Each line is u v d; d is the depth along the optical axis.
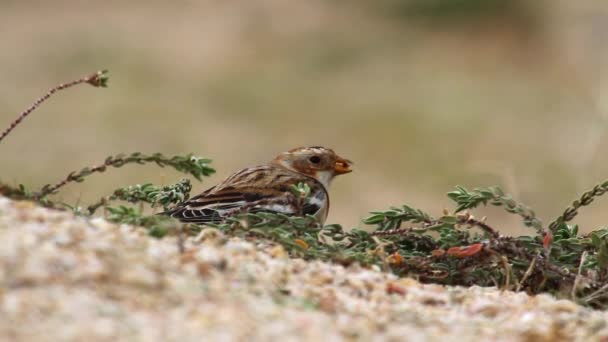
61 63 27.92
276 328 4.60
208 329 4.47
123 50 29.20
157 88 26.19
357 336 4.71
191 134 22.91
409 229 6.62
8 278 4.60
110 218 5.88
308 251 6.07
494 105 25.28
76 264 4.77
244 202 7.52
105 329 4.34
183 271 5.01
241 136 23.27
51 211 5.49
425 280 6.43
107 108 24.08
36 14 31.47
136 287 4.74
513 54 29.89
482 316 5.39
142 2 32.88
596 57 28.86
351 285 5.45
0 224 5.08
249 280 5.16
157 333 4.38
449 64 29.16
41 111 23.61
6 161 20.17
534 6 31.17
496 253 6.30
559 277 6.35
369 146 22.67
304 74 28.33
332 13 32.38
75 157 20.77
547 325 5.22
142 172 17.77
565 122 23.53
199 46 30.09
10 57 28.09
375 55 29.66
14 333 4.25
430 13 31.64
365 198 18.58
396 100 25.83
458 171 20.09
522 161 20.72
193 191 15.12
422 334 4.91
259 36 30.98
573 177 18.41
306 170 8.42
